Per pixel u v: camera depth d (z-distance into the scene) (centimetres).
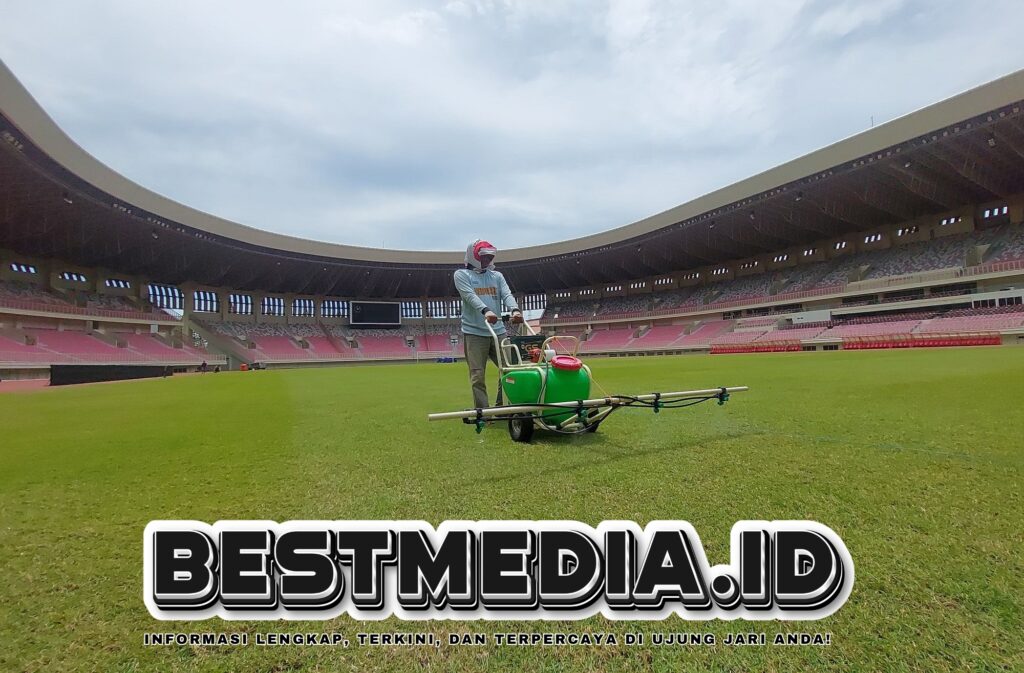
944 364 1440
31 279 4475
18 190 3434
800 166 4019
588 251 6531
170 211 4434
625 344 6544
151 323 5094
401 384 1652
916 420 515
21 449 501
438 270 6981
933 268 4119
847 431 468
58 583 202
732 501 274
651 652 157
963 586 180
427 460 403
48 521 274
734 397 784
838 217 4522
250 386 1806
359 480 343
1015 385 804
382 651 160
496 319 553
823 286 4834
